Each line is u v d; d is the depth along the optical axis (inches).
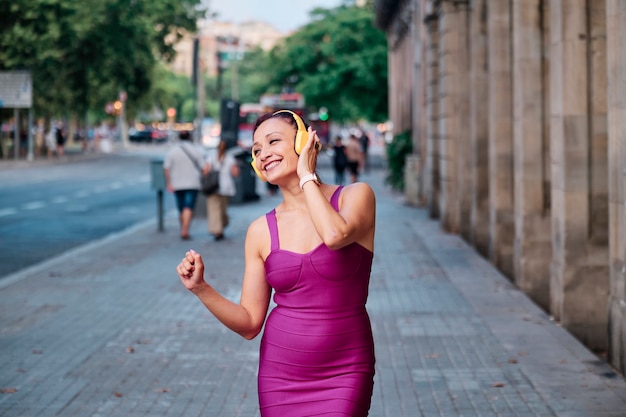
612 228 326.0
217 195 711.7
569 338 363.9
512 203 589.3
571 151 403.9
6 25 1924.2
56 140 2493.8
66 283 506.9
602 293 405.7
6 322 403.9
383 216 939.3
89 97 2652.6
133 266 571.2
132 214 957.8
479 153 666.2
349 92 2145.7
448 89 775.1
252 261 163.6
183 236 719.7
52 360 335.3
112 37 2245.3
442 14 779.4
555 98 414.3
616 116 324.8
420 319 406.0
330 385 156.3
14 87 2094.0
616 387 290.8
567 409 268.8
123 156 2721.5
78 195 1215.6
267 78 2544.3
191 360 334.6
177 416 268.8
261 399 159.5
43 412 273.0
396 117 1739.7
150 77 2593.5
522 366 319.6
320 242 156.4
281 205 164.4
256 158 162.1
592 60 400.5
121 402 283.0
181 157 716.0
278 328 158.1
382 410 272.2
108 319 408.8
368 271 159.8
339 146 1403.8
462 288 487.5
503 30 585.6
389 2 1561.3
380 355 340.8
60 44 2042.3
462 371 314.8
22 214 944.3
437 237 741.3
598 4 402.0
